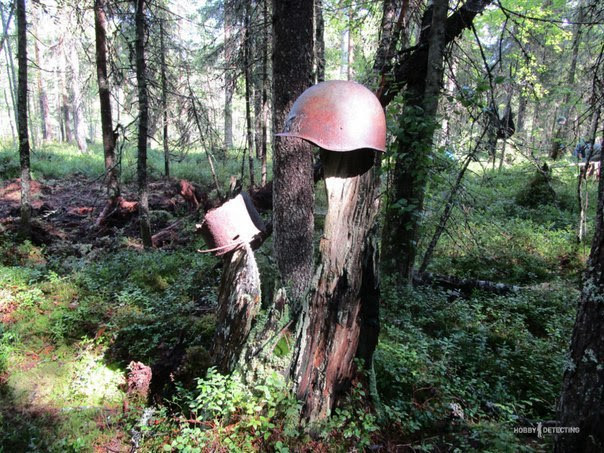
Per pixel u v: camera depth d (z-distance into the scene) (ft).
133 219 35.42
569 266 25.61
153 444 10.61
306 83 15.74
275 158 16.03
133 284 22.04
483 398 11.66
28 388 14.20
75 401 13.70
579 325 8.02
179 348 15.92
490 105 20.34
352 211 9.56
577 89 39.04
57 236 32.19
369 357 10.85
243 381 10.50
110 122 35.04
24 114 28.94
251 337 11.07
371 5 26.35
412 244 19.62
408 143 18.31
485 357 14.08
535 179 39.91
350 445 9.53
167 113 31.94
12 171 50.88
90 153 74.23
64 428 12.46
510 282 23.98
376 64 20.72
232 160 57.16
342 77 69.87
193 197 34.94
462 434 9.99
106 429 12.43
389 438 10.08
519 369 13.66
